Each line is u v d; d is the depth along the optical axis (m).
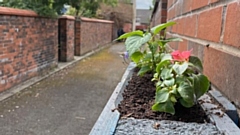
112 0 12.95
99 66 7.65
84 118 3.41
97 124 0.68
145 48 1.17
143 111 0.78
